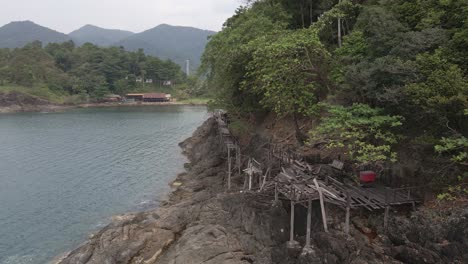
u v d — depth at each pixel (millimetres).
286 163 29047
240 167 37594
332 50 36562
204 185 37938
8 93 145625
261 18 40969
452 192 20734
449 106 20016
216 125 61031
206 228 24766
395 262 18828
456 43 22141
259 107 41531
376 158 22031
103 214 33969
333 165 26484
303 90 30266
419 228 19734
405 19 26141
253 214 24094
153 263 23297
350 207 21219
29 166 51656
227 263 20547
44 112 138000
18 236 29797
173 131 86188
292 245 20562
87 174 47375
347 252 19188
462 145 19875
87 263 23281
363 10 31984
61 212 34625
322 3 42594
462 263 17719
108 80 187250
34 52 190500
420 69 21641
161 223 27406
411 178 23016
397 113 22734
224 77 40125
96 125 97688
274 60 29203
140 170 49250
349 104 26250
